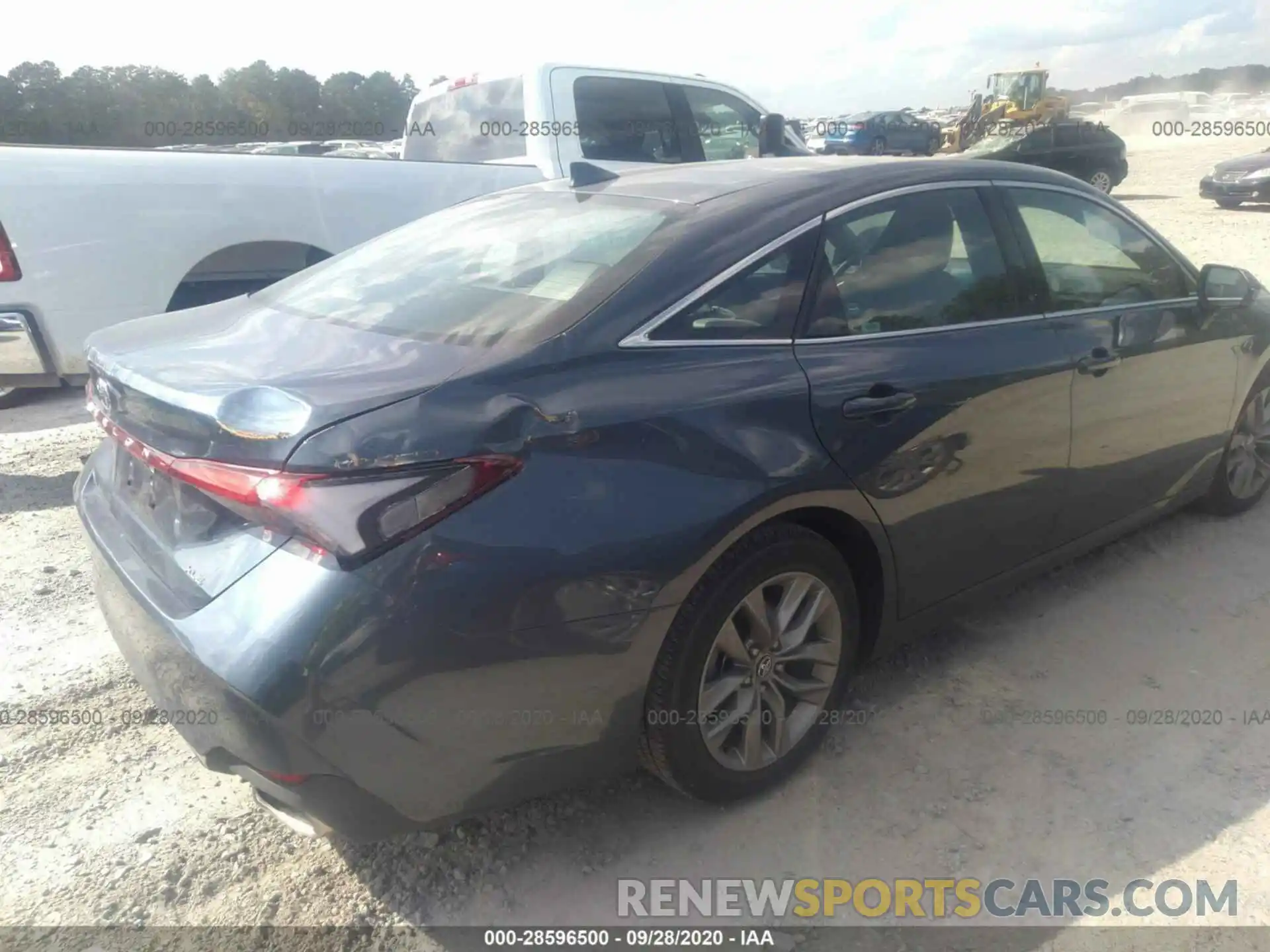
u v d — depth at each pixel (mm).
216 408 2135
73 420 6531
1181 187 22531
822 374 2691
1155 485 3910
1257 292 4043
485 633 2123
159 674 2271
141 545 2463
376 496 2039
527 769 2318
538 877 2562
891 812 2760
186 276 5660
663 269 2588
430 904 2482
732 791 2717
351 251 3471
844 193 2971
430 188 6129
